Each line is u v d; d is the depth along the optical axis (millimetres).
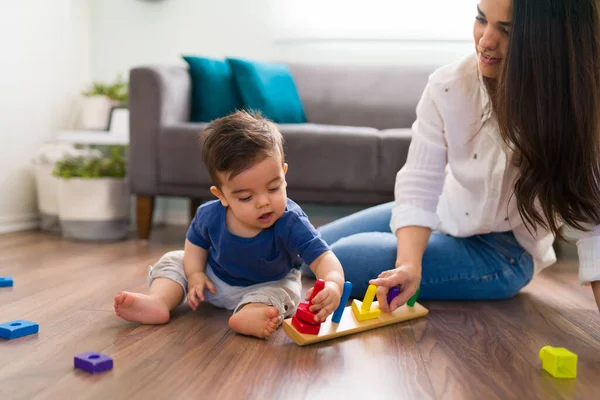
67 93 3070
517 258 1562
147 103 2471
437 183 1469
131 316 1229
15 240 2441
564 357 979
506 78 1144
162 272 1343
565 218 1210
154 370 965
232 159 1161
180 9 3219
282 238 1263
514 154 1340
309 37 3176
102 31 3242
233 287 1356
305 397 870
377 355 1077
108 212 2545
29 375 932
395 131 2539
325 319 1139
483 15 1197
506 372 1001
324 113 3010
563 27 1096
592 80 1107
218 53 3223
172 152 2463
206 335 1177
